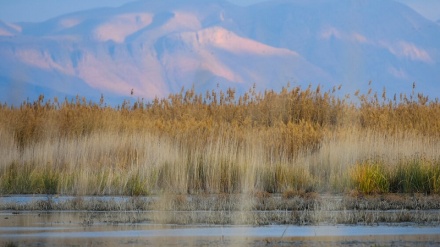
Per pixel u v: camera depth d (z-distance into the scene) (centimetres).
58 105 9619
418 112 9988
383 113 9850
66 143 8038
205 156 7138
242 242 4059
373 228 4628
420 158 7081
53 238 4228
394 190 6869
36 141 8506
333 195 6556
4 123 8512
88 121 8881
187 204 5719
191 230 4553
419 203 5878
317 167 7594
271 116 9869
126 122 9081
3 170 7375
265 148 7938
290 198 6172
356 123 9500
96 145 7944
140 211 5519
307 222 4891
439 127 9069
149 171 6900
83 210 5581
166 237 4266
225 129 8394
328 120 9781
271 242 4066
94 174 6925
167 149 7338
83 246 3919
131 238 4231
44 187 6825
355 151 7562
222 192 6706
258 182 6862
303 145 8144
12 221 4988
